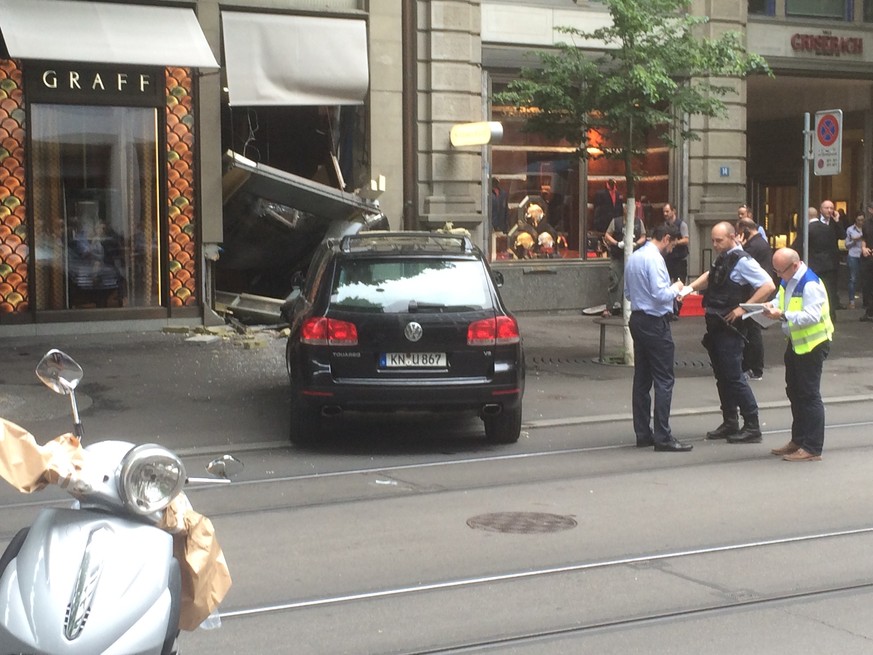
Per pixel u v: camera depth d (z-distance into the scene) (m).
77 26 15.23
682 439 10.29
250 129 18.22
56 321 15.79
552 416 11.29
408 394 9.41
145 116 16.19
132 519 3.77
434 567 6.43
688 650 5.11
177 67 15.71
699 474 8.83
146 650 3.48
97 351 14.45
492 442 10.09
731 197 21.33
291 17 17.12
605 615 5.60
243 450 9.77
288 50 16.95
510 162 19.94
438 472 8.95
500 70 19.55
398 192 18.33
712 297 10.03
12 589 3.51
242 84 16.62
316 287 9.91
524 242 20.14
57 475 3.69
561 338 17.09
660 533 7.12
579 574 6.28
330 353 9.42
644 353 9.84
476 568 6.40
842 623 5.46
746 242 14.45
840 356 15.60
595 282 20.59
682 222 19.14
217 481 4.14
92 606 3.42
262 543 6.94
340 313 9.45
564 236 20.56
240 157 16.28
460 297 9.59
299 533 7.17
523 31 19.44
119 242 16.17
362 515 7.62
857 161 27.44
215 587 4.08
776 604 5.75
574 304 20.44
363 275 9.66
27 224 15.56
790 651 5.08
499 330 9.55
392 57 18.06
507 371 9.56
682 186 21.02
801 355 9.27
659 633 5.33
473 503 7.93
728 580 6.16
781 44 22.12
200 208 16.47
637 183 21.23
